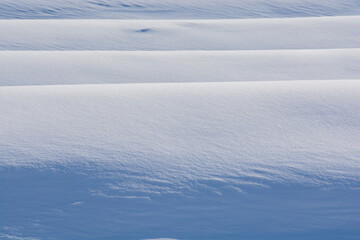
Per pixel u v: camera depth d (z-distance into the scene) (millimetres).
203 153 5770
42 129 6227
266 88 8125
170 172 5410
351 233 4637
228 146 5930
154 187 5188
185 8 34688
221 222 4770
